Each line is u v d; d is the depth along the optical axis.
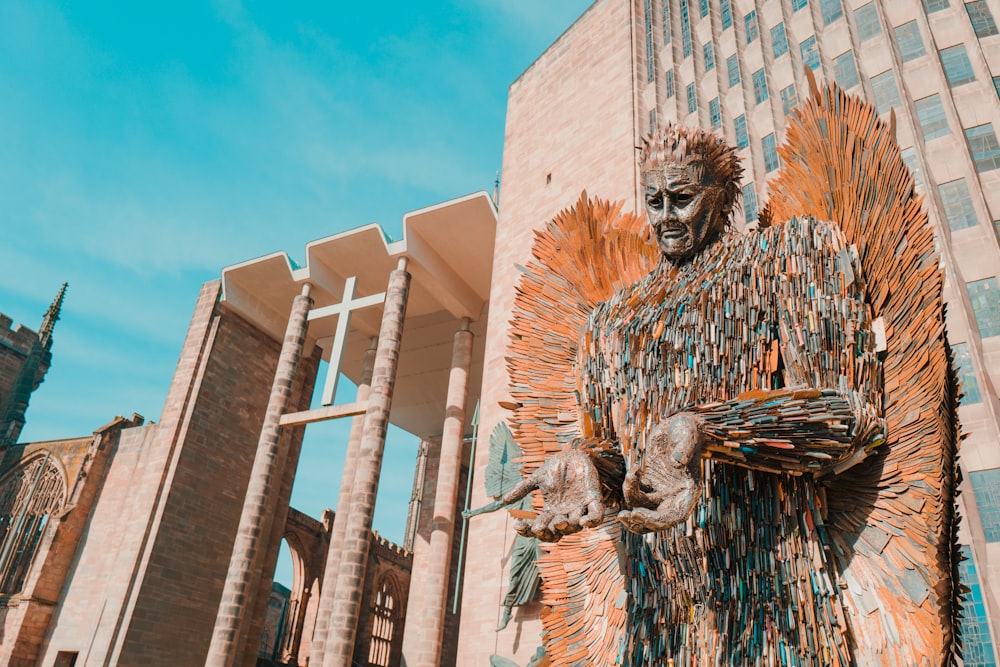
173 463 27.44
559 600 2.50
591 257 2.88
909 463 1.74
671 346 2.15
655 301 2.31
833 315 1.91
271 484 24.02
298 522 37.69
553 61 22.88
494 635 15.17
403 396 35.31
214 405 29.20
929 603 1.60
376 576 40.69
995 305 11.89
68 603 27.58
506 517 16.55
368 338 31.09
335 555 25.14
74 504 29.67
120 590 25.39
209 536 27.98
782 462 1.78
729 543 1.91
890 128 2.01
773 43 17.42
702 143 2.37
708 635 1.92
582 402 2.37
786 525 1.85
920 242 1.84
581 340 2.54
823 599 1.75
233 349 30.44
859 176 2.06
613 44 20.41
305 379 32.94
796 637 1.76
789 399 1.72
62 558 28.73
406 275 25.22
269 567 29.22
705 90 17.86
